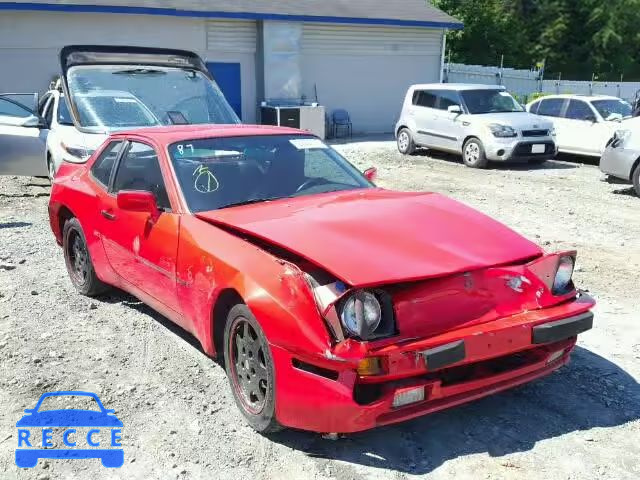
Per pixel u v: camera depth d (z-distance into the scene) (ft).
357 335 10.14
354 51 73.46
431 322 10.75
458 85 52.21
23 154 33.81
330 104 73.41
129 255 15.70
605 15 164.76
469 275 11.29
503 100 51.11
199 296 12.86
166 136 15.80
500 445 11.59
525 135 46.73
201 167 14.96
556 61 166.81
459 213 13.62
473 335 10.61
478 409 12.85
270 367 10.99
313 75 71.67
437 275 10.78
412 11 78.54
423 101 53.36
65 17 57.93
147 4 61.26
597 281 20.85
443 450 11.43
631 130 35.86
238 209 13.80
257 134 16.43
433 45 78.54
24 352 15.23
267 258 11.57
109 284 18.06
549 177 43.21
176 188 14.40
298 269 10.96
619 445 11.59
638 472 10.81
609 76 168.66
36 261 22.75
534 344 11.30
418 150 58.03
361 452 11.36
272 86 68.08
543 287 11.93
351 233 12.00
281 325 10.59
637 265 22.70
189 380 13.91
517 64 162.71
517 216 30.76
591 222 29.55
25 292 19.42
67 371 14.30
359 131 76.02
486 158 46.98
